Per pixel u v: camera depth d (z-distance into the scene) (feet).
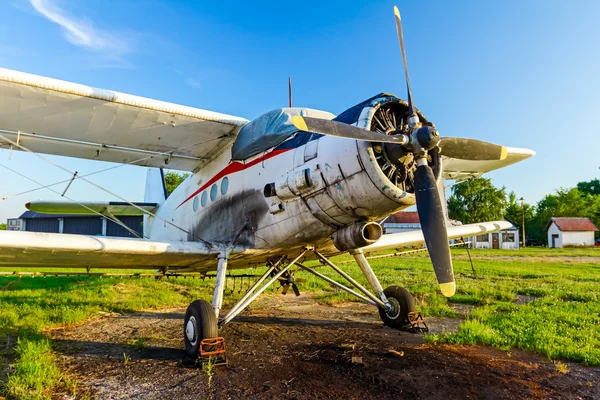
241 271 45.03
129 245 15.62
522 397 10.23
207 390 10.84
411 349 14.83
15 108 16.69
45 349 14.19
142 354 14.51
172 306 26.00
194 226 23.12
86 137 19.77
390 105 14.37
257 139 17.63
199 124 18.80
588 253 104.01
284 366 12.92
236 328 18.99
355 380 11.48
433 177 13.47
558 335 15.93
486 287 30.94
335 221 15.01
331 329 18.71
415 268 51.29
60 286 32.32
